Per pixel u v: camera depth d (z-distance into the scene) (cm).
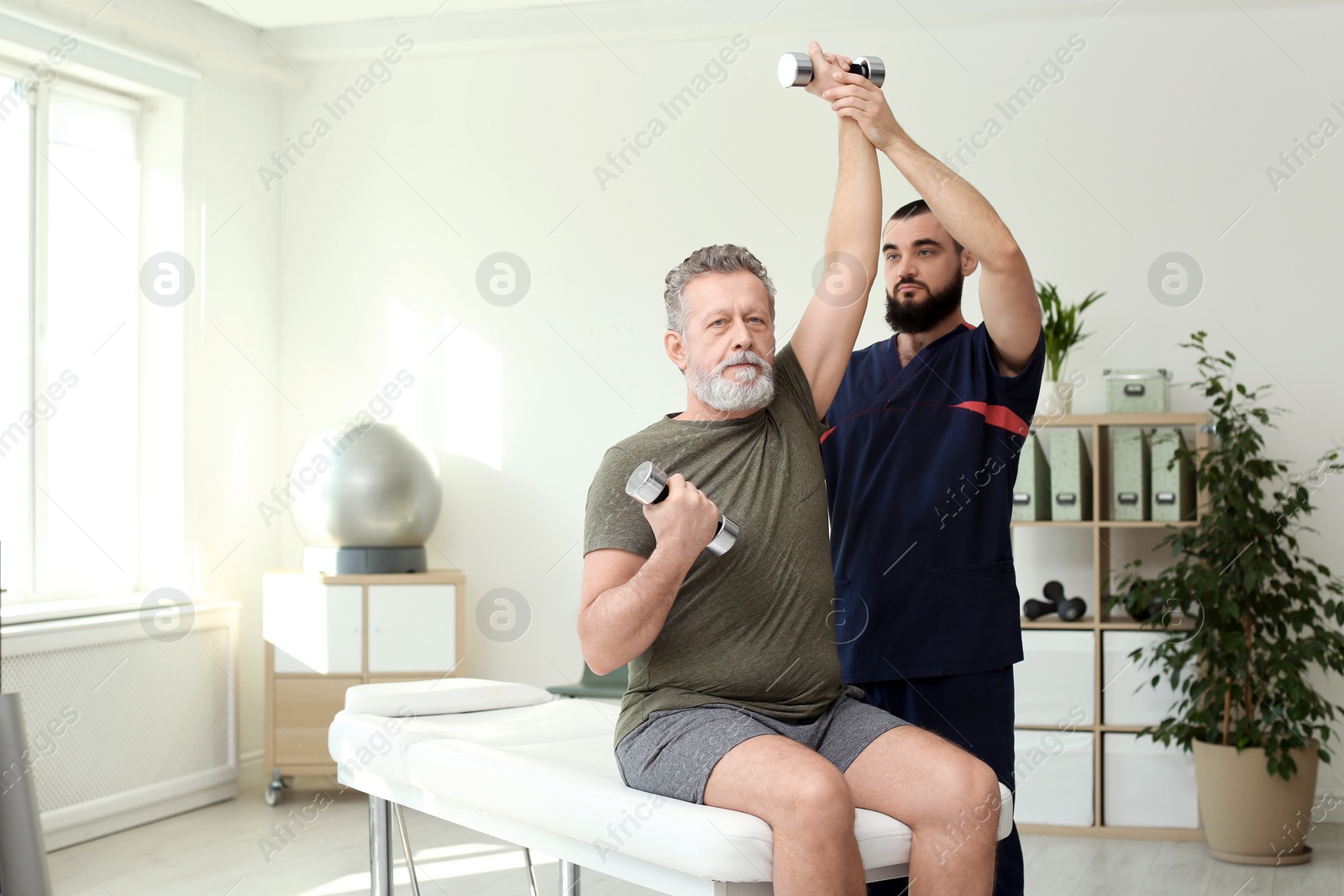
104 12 404
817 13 434
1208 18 414
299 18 464
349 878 327
